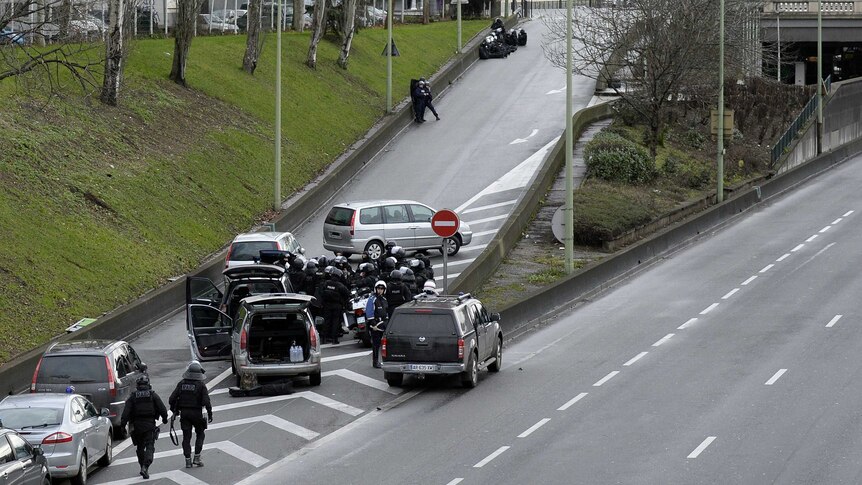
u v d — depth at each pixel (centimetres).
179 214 8888
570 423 4722
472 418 4894
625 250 8744
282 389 5500
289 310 5544
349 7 14875
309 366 5538
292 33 16025
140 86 10962
